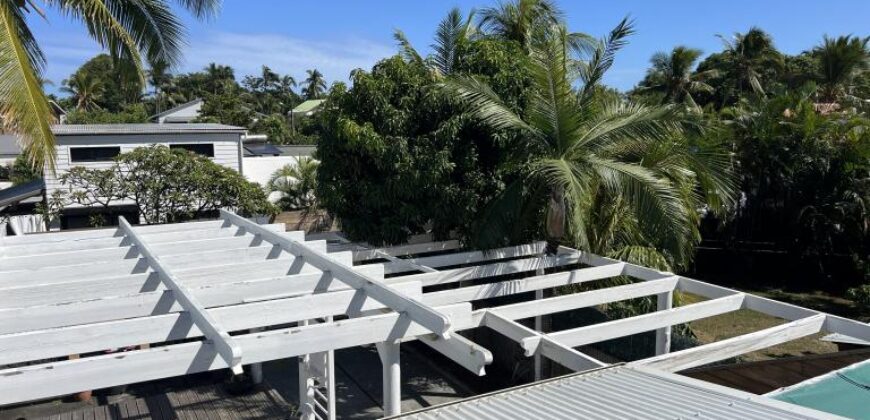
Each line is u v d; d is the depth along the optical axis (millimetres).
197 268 5812
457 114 8672
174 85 53156
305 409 7039
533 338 5215
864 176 14562
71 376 3545
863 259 14805
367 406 8125
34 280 5719
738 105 20828
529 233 9266
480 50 9359
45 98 7203
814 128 15367
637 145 8781
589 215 9266
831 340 7484
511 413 3842
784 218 16312
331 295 5012
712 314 6445
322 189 9305
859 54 26359
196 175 14195
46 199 15719
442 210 8859
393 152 8531
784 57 30531
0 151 27875
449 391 8758
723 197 8875
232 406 7852
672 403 3859
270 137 42594
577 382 4438
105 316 4641
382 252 8555
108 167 16047
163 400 8016
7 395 3398
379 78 8992
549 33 9469
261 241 7562
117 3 9555
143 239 7125
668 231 7598
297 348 4172
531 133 8336
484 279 9820
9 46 6805
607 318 8812
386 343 4641
